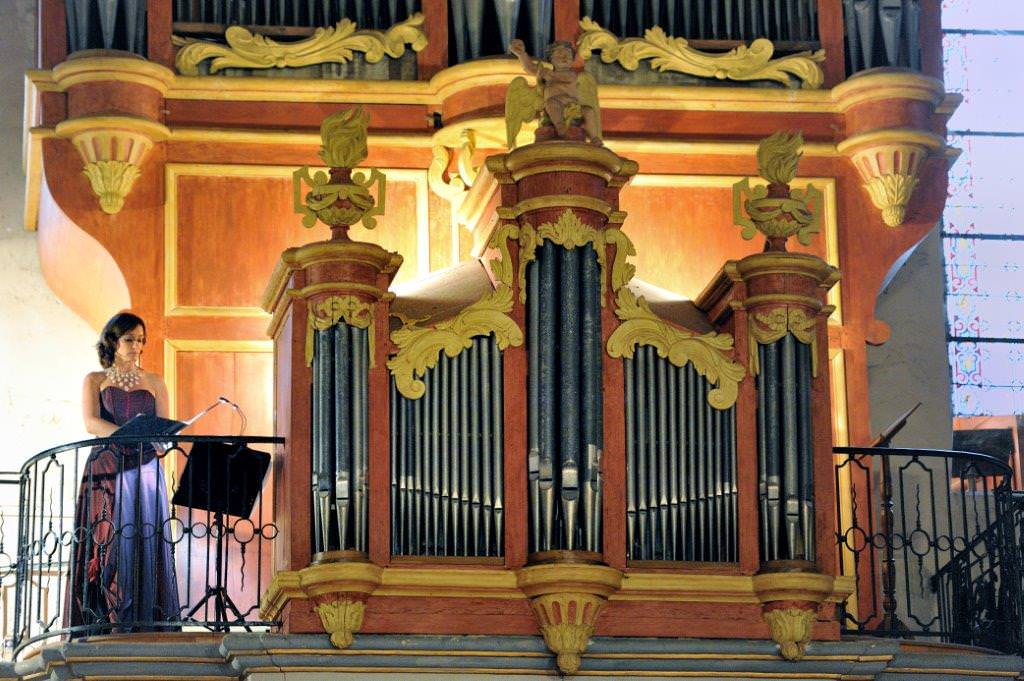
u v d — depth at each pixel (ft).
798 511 66.64
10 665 66.23
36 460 69.92
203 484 68.49
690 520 66.64
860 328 81.61
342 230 66.85
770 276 68.13
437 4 81.87
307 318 66.23
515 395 66.33
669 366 67.46
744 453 67.31
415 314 67.92
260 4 81.92
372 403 65.62
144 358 77.77
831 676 66.69
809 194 69.62
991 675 68.28
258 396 78.18
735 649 65.98
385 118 81.00
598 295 67.00
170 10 80.59
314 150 80.43
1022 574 73.61
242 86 80.23
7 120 89.15
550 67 69.77
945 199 83.05
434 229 80.33
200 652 64.13
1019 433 91.15
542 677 65.36
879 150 81.56
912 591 85.10
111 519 68.44
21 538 70.23
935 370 88.89
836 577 67.21
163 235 78.89
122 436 67.41
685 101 82.23
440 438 65.77
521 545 65.41
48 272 86.63
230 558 76.28
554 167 67.10
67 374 87.40
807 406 67.67
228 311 78.69
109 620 67.87
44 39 79.82
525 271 67.10
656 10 83.41
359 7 82.38
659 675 65.82
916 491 81.00
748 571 66.54
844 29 84.07
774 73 82.84
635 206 81.82
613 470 66.33
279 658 63.41
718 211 82.07
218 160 79.82
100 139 77.97
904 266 89.97
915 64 83.61
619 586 65.31
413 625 64.69
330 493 64.59
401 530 65.05
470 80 79.77
